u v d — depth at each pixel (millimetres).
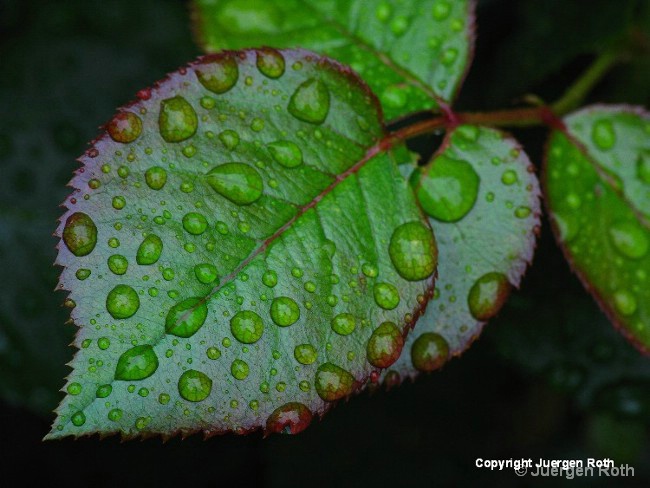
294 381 169
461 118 187
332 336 171
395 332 172
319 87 178
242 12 193
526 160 184
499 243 182
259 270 171
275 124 176
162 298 167
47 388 228
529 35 233
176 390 165
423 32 192
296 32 193
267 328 169
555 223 190
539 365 222
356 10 193
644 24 220
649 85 229
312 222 174
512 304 222
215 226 171
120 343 165
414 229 176
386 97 189
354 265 174
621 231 190
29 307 229
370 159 179
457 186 183
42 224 230
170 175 171
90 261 166
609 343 221
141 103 172
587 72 220
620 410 220
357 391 170
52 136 233
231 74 175
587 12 226
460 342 180
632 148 193
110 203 168
